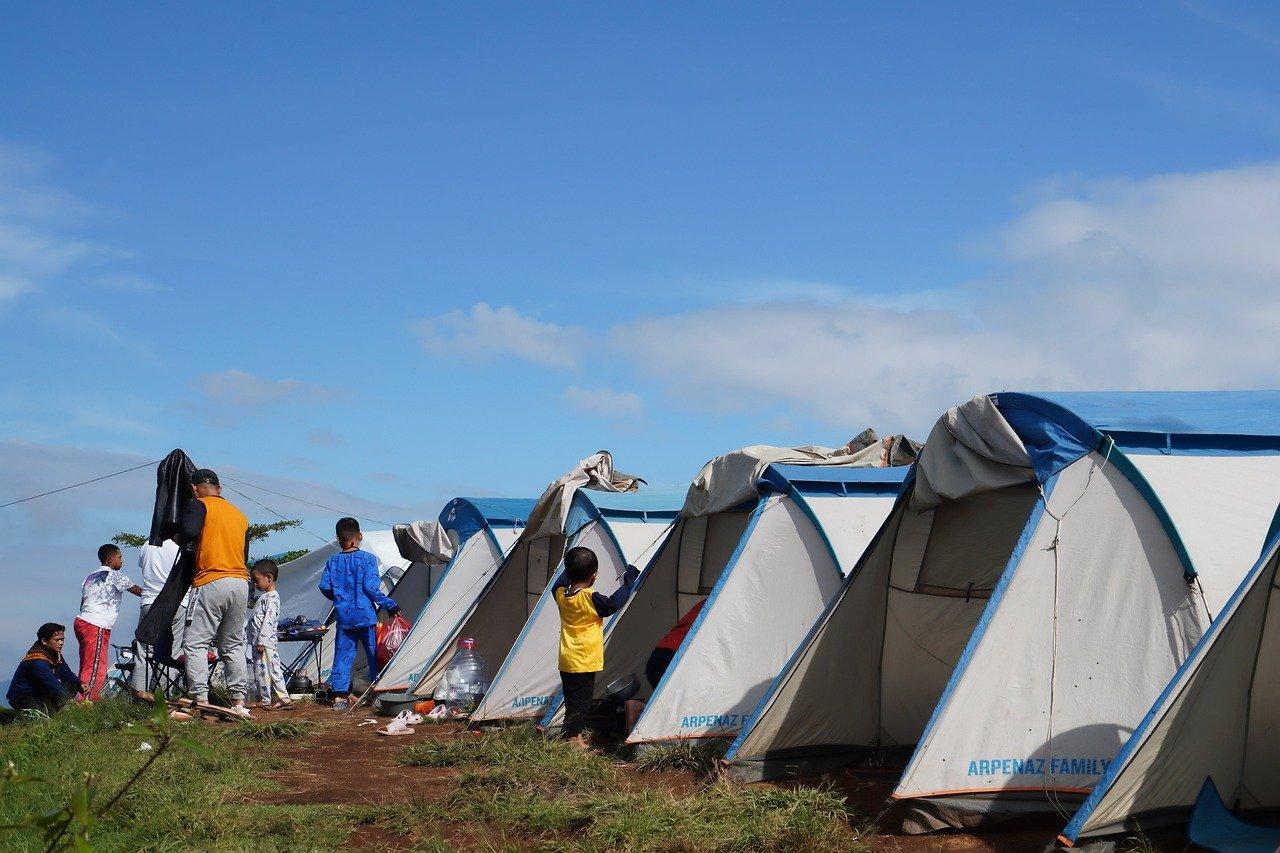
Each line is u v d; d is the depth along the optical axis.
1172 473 6.95
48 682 11.79
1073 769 6.64
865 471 10.54
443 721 12.27
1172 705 5.81
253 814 7.12
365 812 7.31
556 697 10.48
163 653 12.09
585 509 12.90
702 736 9.35
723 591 9.69
